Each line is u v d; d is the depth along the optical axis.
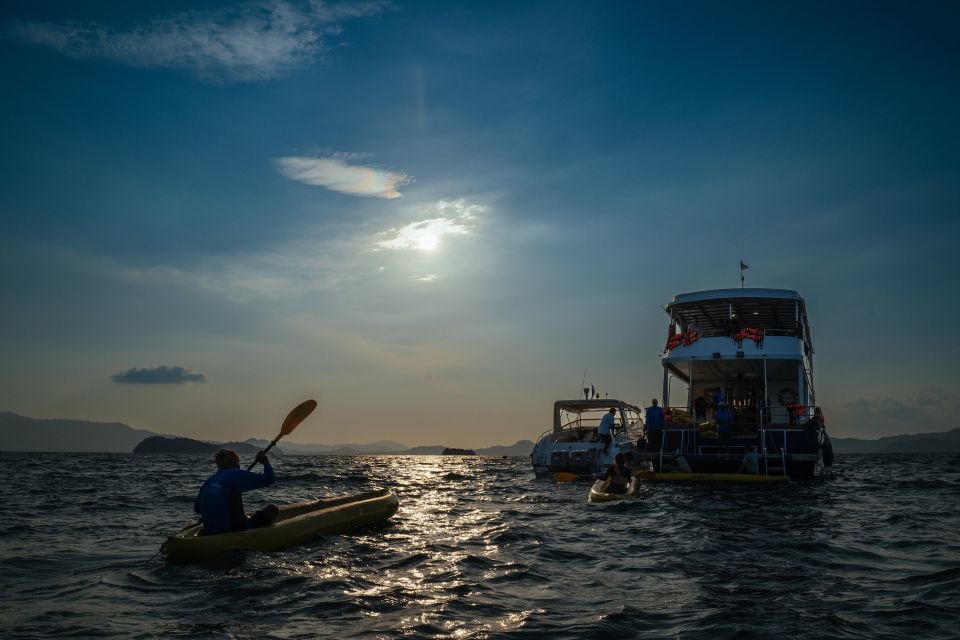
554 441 24.98
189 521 12.84
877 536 10.95
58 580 7.61
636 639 5.50
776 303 22.94
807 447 20.14
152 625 5.91
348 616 6.18
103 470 35.12
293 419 11.16
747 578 7.80
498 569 8.28
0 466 37.94
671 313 23.97
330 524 10.39
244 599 6.76
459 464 60.69
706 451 20.94
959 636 5.54
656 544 10.20
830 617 6.07
